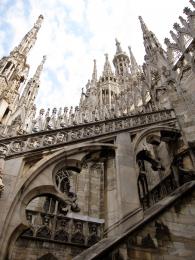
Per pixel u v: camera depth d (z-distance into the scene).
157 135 12.48
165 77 17.98
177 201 8.34
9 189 8.04
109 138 11.23
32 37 38.84
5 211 7.45
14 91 28.78
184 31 19.84
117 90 41.59
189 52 17.84
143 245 6.91
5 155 8.97
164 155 14.35
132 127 12.17
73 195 9.73
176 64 18.53
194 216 8.09
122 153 10.60
